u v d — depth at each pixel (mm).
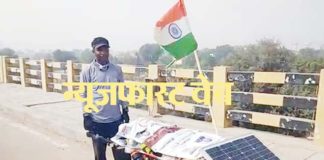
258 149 2609
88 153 5453
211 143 2525
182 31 3770
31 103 9172
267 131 5914
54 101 9547
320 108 4832
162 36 3676
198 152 2477
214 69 6082
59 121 6898
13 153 5504
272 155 2623
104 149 3617
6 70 14438
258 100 5555
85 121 3580
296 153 4582
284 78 5160
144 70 7680
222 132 5730
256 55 9203
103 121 3664
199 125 6277
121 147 3096
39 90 12141
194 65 6680
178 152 2604
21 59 13117
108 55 3611
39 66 12289
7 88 12695
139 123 3172
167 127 2990
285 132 5828
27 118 7816
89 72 3611
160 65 7258
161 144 2771
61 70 11070
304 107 5031
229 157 2379
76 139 6168
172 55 3791
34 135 6578
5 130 7004
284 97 5234
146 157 2869
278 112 6246
